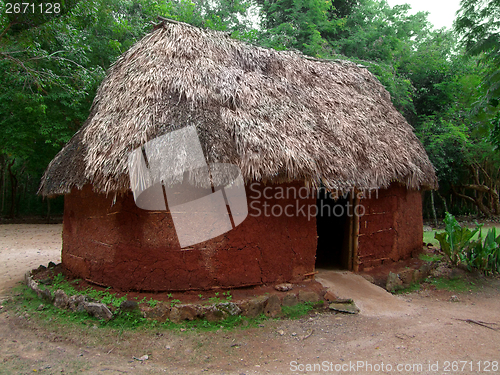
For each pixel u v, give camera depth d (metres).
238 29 16.30
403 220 6.59
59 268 5.70
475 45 5.21
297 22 14.70
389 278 5.56
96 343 3.71
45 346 3.67
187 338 3.79
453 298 5.34
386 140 6.13
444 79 14.52
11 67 8.40
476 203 15.57
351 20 16.17
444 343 3.82
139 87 4.90
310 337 3.91
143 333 3.86
